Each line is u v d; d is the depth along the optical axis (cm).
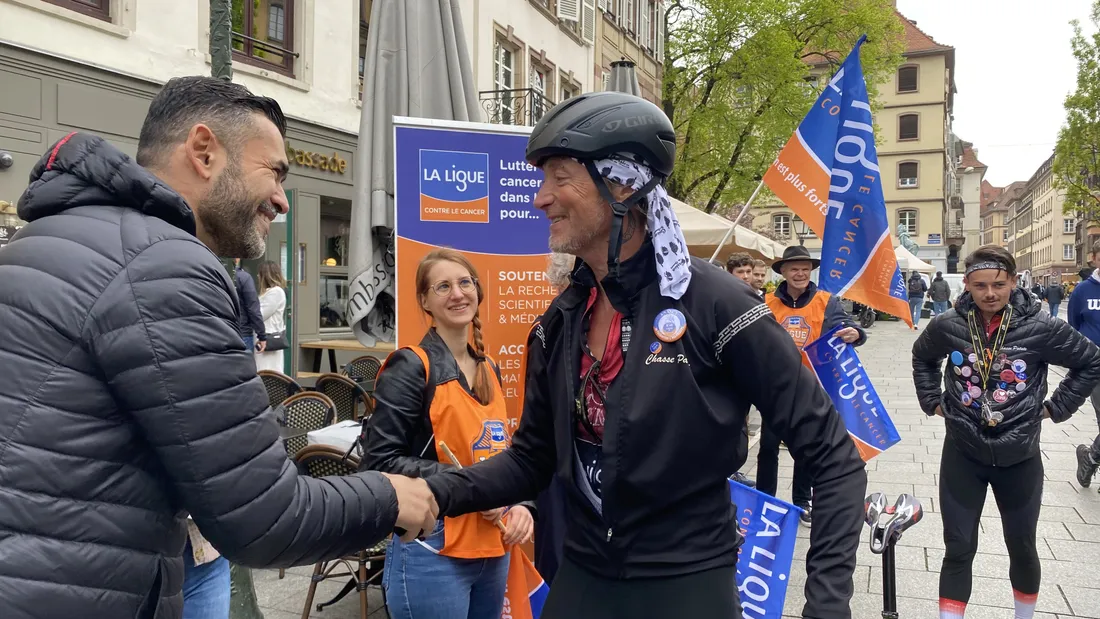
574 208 153
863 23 2031
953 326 331
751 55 2034
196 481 118
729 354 148
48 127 705
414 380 229
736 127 2080
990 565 429
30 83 689
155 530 123
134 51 785
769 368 146
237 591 290
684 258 152
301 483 129
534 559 288
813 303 548
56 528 111
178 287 119
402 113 451
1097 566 424
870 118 410
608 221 153
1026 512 324
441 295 241
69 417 113
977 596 389
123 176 124
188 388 116
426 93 462
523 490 182
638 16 2125
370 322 452
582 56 1797
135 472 119
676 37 2231
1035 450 320
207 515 120
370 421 233
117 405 117
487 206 342
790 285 557
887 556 244
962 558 332
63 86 717
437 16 467
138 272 117
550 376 167
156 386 114
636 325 150
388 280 443
